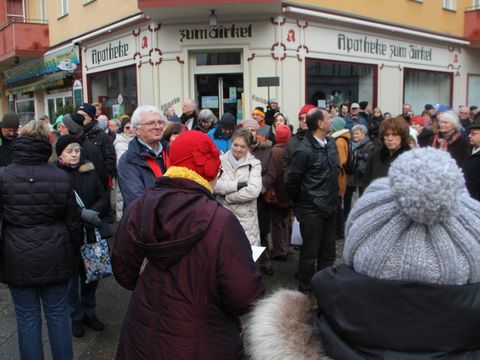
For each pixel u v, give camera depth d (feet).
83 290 12.60
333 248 14.99
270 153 17.24
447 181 3.62
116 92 41.16
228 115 18.52
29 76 56.29
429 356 3.78
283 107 35.47
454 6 50.78
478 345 3.85
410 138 13.62
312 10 36.04
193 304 5.71
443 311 3.77
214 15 32.71
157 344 5.71
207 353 5.69
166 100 35.88
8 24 52.75
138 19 36.11
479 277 3.89
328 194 14.30
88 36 42.80
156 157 10.79
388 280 3.91
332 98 38.86
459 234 3.81
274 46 34.65
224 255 5.72
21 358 9.78
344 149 20.07
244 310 5.79
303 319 4.56
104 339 12.37
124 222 6.52
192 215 5.81
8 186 9.36
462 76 52.90
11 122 15.99
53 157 16.08
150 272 6.01
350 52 39.86
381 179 4.41
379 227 4.03
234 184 14.16
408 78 46.57
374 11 41.52
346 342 4.08
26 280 9.36
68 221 9.87
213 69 35.81
